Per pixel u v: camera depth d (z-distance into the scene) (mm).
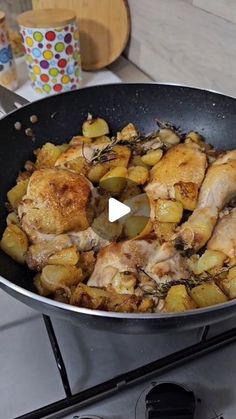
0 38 634
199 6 531
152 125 544
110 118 545
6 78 666
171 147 491
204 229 406
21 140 501
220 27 512
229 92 542
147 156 483
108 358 385
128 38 714
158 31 631
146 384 362
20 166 496
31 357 386
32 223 413
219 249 396
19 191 457
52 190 413
